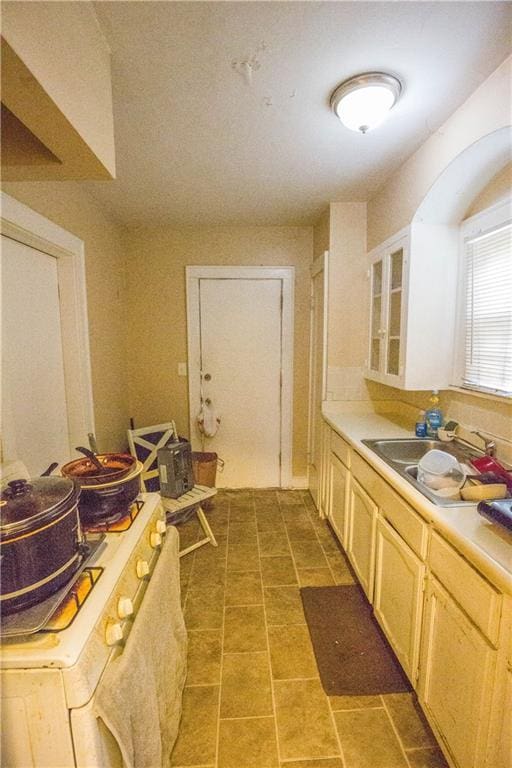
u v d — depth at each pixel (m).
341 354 2.69
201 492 2.52
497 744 0.94
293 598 1.98
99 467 1.17
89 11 1.02
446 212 1.87
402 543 1.43
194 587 2.08
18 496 0.82
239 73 1.31
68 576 0.86
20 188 1.56
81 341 2.15
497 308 1.71
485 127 1.38
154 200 2.49
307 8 1.05
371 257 2.47
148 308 3.19
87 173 1.19
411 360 1.98
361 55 1.23
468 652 1.01
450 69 1.30
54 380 2.02
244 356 3.26
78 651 0.71
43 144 1.06
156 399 3.29
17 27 0.68
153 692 0.95
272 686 1.48
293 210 2.74
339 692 1.45
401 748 1.26
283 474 3.41
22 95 0.79
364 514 1.89
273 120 1.60
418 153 1.85
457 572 1.07
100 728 0.74
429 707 1.23
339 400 2.73
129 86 1.37
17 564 0.75
